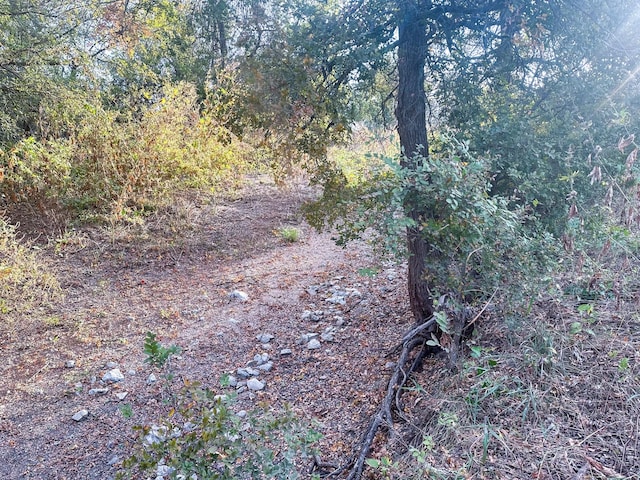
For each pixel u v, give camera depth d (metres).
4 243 6.32
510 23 3.75
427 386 3.37
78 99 8.98
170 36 12.88
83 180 8.28
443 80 4.16
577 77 3.89
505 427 2.48
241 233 8.52
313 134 3.88
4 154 7.86
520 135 3.81
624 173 3.25
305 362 4.61
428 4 3.69
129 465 2.11
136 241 7.70
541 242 3.21
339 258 7.46
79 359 4.89
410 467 2.53
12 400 4.26
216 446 2.06
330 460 3.14
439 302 3.32
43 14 8.49
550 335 2.90
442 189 2.87
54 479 3.35
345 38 3.61
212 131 9.58
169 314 5.87
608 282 3.21
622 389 2.46
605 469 2.06
